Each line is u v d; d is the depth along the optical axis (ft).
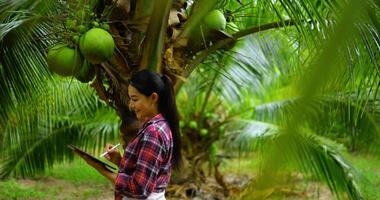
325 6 10.49
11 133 16.03
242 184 29.37
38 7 12.46
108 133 25.13
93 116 24.61
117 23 12.46
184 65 13.19
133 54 12.53
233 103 27.02
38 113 16.24
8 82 14.07
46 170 31.65
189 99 27.86
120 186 9.99
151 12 12.28
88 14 11.48
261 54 22.17
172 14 12.84
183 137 28.07
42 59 14.17
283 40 19.70
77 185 29.81
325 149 20.80
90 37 11.03
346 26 3.43
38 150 24.29
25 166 24.76
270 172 3.52
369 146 22.39
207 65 17.22
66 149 25.09
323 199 26.32
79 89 20.47
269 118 24.67
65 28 11.50
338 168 21.15
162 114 10.39
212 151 28.27
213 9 12.98
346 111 17.95
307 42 11.08
